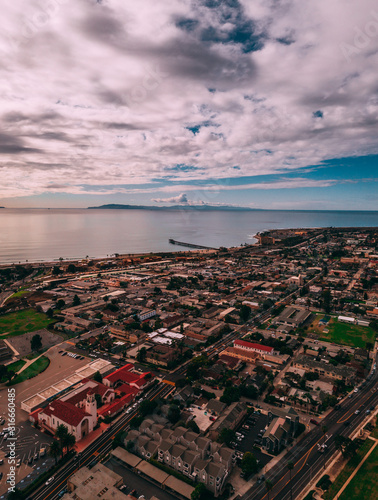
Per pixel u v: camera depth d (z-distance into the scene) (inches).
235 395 5713.6
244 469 4099.4
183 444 4424.2
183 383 6186.0
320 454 4500.5
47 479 4045.3
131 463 4256.9
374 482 3996.1
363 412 5467.5
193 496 3703.3
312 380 6451.8
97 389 5846.5
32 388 6200.8
